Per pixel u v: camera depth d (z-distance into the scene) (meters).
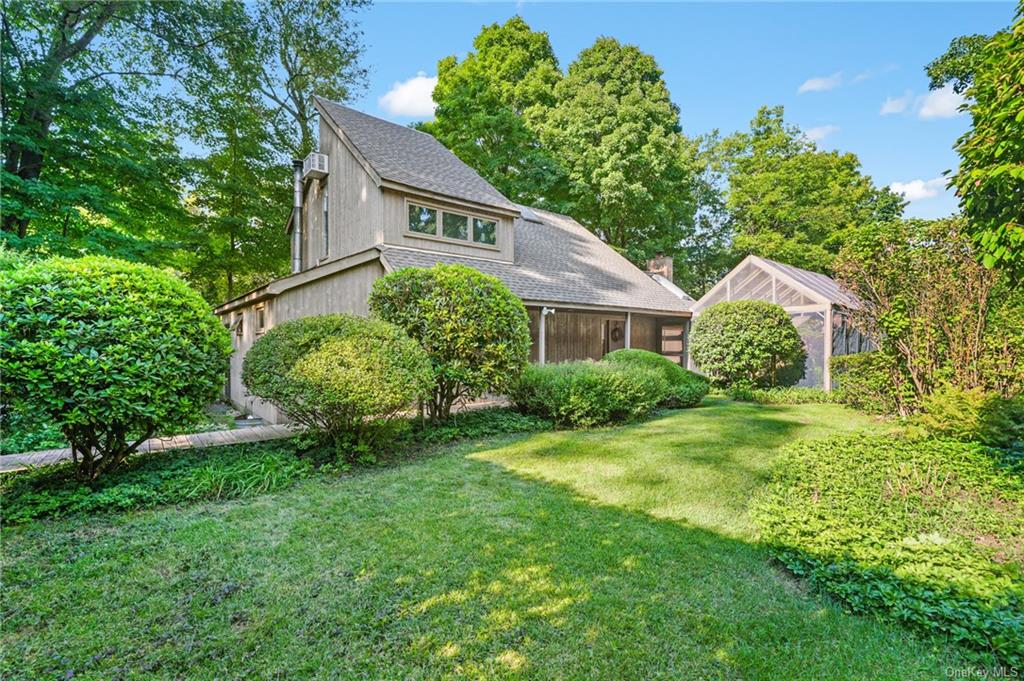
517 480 4.71
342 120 11.46
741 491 4.39
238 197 16.39
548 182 19.53
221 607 2.51
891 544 2.99
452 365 6.45
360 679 2.01
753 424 7.52
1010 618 2.21
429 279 6.64
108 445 4.28
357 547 3.21
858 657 2.13
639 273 16.30
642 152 19.41
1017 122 3.24
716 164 27.33
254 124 16.67
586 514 3.82
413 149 12.12
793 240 22.73
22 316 3.55
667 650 2.19
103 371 3.71
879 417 8.20
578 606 2.53
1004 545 3.15
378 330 5.55
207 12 13.45
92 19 11.53
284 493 4.31
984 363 6.34
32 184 9.77
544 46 23.44
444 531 3.46
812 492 4.11
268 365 5.05
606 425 7.52
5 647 2.17
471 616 2.45
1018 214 3.50
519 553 3.13
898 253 7.29
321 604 2.55
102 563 2.95
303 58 18.75
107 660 2.11
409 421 7.00
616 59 21.09
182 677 2.01
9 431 5.58
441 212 10.76
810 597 2.64
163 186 13.13
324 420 5.17
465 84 21.16
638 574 2.88
